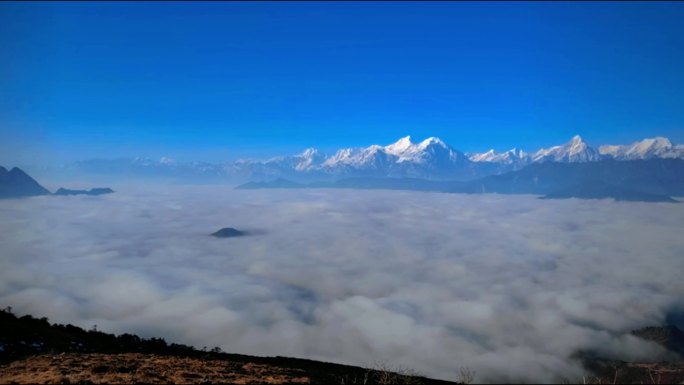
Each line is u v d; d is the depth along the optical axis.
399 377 26.73
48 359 24.27
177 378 21.00
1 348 25.52
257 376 22.94
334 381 23.66
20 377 20.30
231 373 23.17
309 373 25.67
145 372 21.67
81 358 24.78
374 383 24.97
